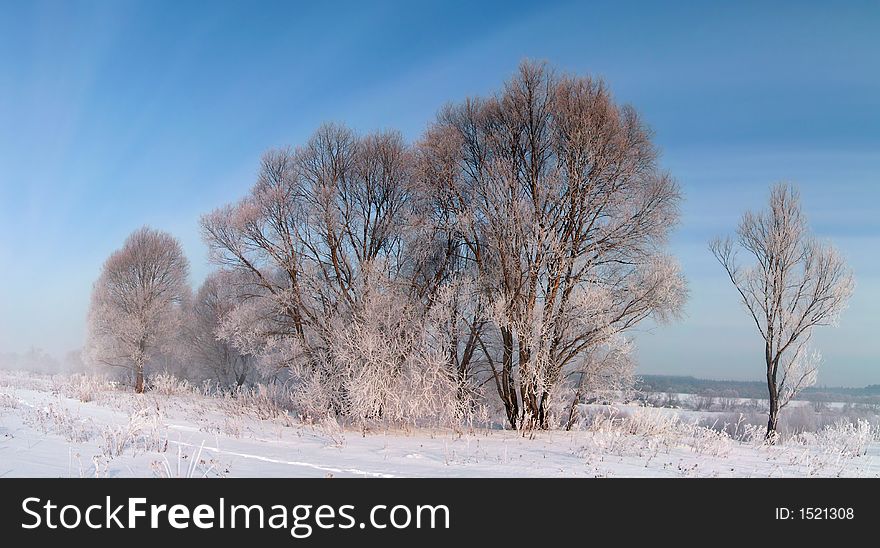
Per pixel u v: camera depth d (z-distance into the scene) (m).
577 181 20.70
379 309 21.62
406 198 25.33
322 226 24.80
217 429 15.89
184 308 47.41
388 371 20.73
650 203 21.70
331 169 25.73
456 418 20.86
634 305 21.94
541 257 20.48
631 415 19.98
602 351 22.92
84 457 9.83
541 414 22.06
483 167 22.50
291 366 24.44
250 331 26.48
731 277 29.06
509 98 22.41
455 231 22.38
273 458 11.70
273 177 26.64
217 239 26.20
